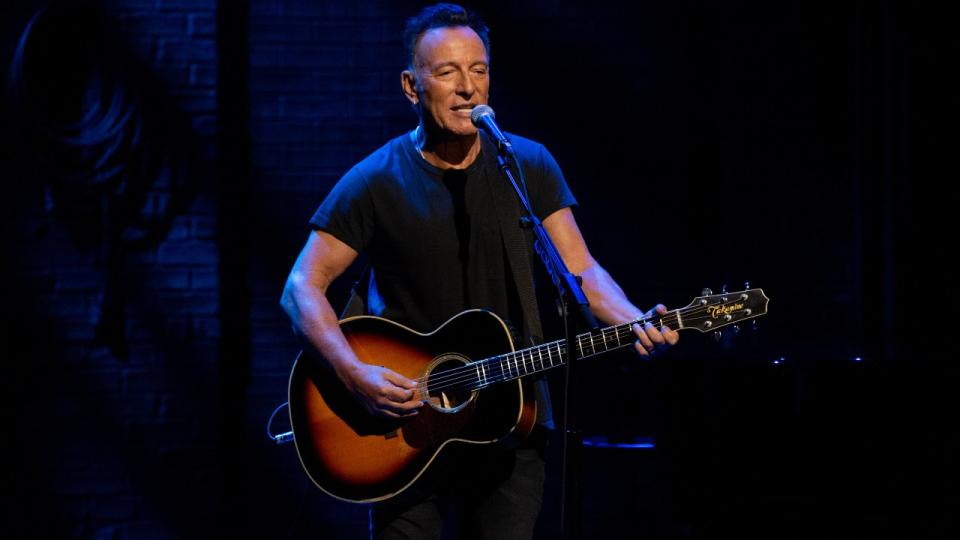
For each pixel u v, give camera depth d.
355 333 9.88
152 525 16.61
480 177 9.84
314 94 18.00
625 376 16.33
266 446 17.80
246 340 17.83
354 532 17.88
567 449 8.67
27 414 16.50
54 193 16.48
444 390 9.65
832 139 17.89
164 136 16.75
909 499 13.65
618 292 9.97
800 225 17.94
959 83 17.09
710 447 14.06
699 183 18.20
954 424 13.57
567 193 10.22
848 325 17.86
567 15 18.12
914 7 17.16
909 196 17.25
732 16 17.94
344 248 9.94
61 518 16.52
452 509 17.42
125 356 16.66
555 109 18.14
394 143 10.12
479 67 9.48
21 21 16.42
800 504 13.84
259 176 17.92
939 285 17.20
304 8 17.98
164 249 16.75
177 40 16.77
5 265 16.47
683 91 18.14
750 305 9.51
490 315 9.68
